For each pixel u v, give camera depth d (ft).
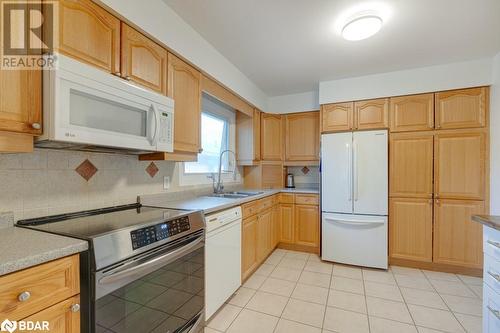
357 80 10.02
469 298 7.07
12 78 3.10
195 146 6.79
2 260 2.40
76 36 3.80
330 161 9.93
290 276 8.59
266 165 12.37
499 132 7.80
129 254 3.53
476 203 8.48
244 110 10.32
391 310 6.49
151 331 4.01
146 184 6.46
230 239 6.74
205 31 6.68
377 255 9.19
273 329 5.74
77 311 3.01
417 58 8.35
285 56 8.19
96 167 5.20
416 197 9.17
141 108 4.71
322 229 10.03
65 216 4.50
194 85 6.78
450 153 8.79
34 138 3.45
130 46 4.76
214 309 5.97
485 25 6.36
